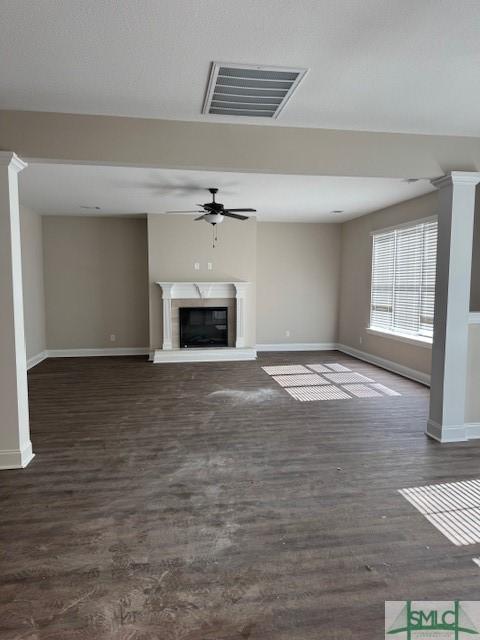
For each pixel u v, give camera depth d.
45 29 2.06
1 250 3.07
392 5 1.89
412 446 3.62
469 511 2.59
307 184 5.12
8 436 3.15
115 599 1.85
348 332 8.30
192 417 4.35
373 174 3.50
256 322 8.55
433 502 2.69
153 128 3.17
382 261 6.99
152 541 2.27
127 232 8.02
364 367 6.97
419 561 2.12
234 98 2.85
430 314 5.75
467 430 3.80
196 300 7.61
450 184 3.58
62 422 4.19
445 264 3.66
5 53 2.28
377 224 7.12
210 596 1.87
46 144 3.06
